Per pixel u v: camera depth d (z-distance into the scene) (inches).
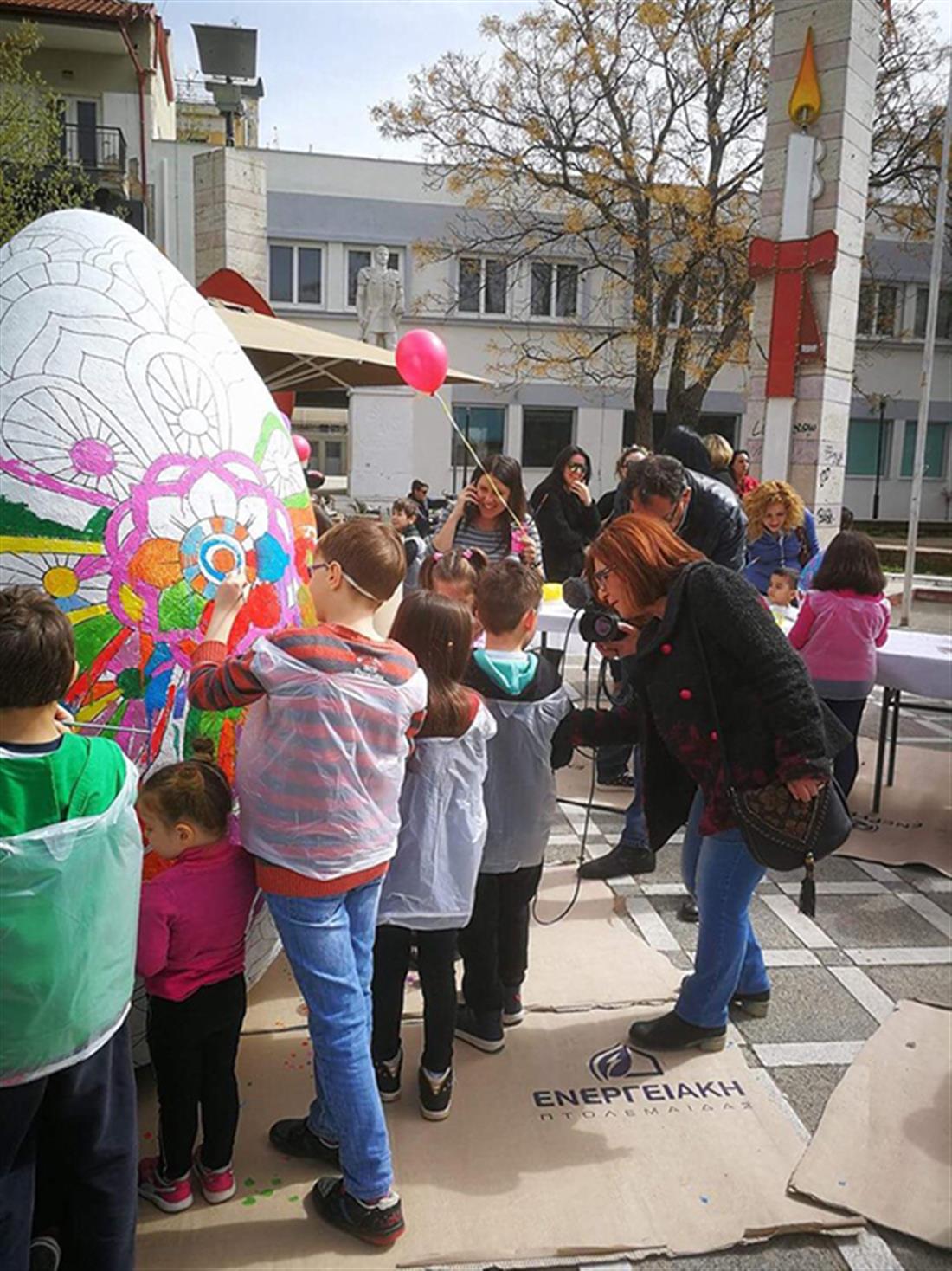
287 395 395.5
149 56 934.4
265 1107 104.3
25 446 85.0
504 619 110.7
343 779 81.0
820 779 97.0
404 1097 106.6
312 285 1051.9
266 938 103.3
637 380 783.1
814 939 145.5
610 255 864.9
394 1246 86.7
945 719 280.1
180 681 90.3
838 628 170.7
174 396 93.0
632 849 164.6
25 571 84.2
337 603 84.7
